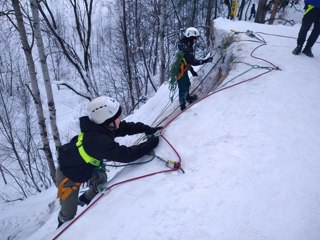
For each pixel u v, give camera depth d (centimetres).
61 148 280
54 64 2503
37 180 1495
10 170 1578
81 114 1877
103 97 265
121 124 316
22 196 1381
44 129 820
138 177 294
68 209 297
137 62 1872
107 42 2612
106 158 269
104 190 299
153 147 317
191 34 484
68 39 2194
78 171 274
